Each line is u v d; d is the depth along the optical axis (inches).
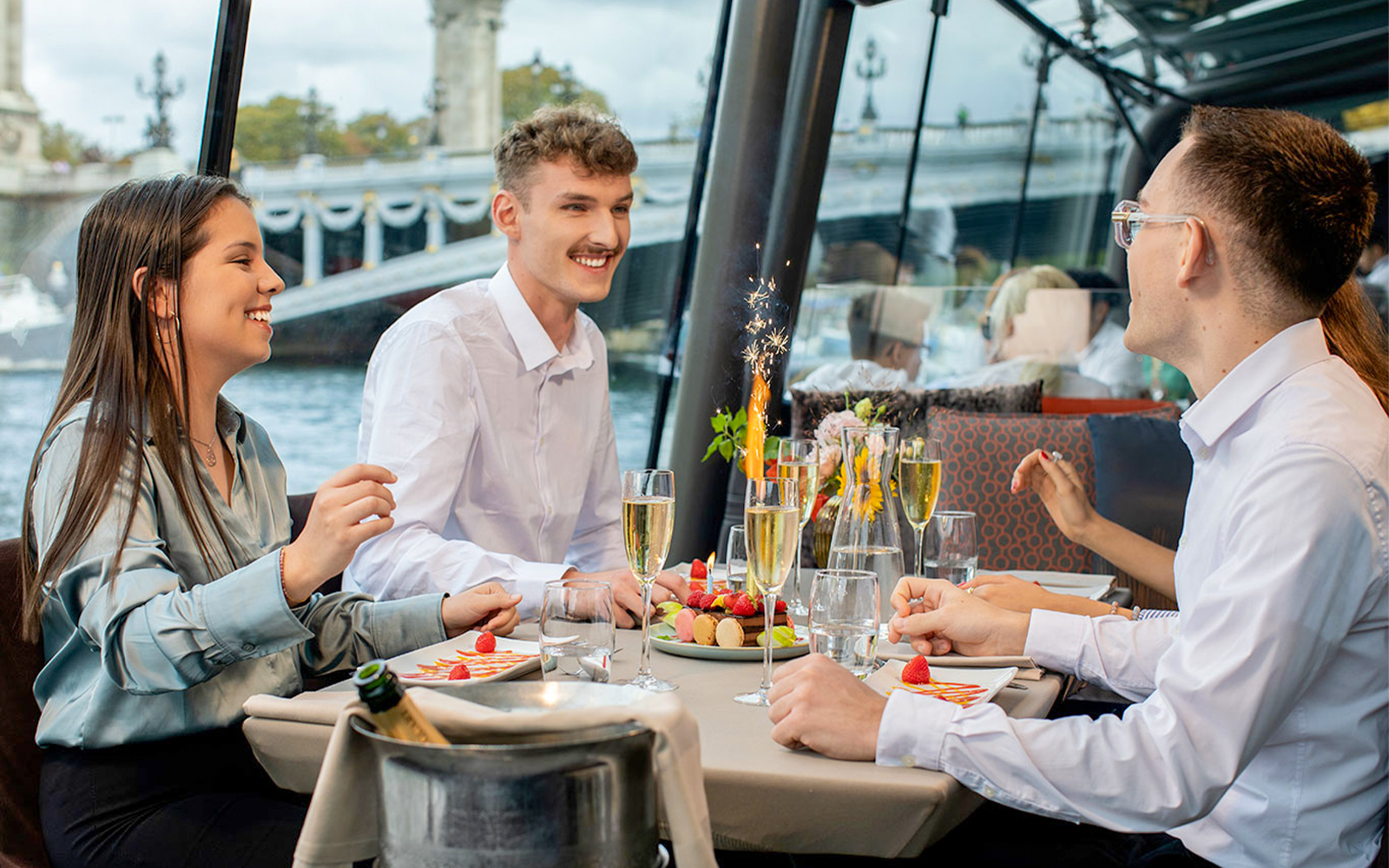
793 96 181.8
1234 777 45.9
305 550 52.9
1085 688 96.3
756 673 60.8
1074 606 70.9
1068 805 45.7
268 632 53.0
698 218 199.5
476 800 33.6
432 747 33.5
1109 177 332.2
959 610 63.0
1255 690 45.8
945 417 130.0
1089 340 180.2
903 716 45.9
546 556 98.8
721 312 180.1
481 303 94.2
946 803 43.4
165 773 58.2
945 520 72.6
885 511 72.6
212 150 126.3
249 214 64.0
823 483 81.0
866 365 179.0
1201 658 46.9
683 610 66.1
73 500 55.5
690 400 184.2
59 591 54.6
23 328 142.9
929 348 185.9
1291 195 51.8
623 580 74.5
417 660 59.1
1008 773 45.6
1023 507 123.9
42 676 59.1
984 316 184.2
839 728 45.9
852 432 72.3
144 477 58.0
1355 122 357.7
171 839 55.2
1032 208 306.2
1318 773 50.3
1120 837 60.8
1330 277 53.0
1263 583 46.4
